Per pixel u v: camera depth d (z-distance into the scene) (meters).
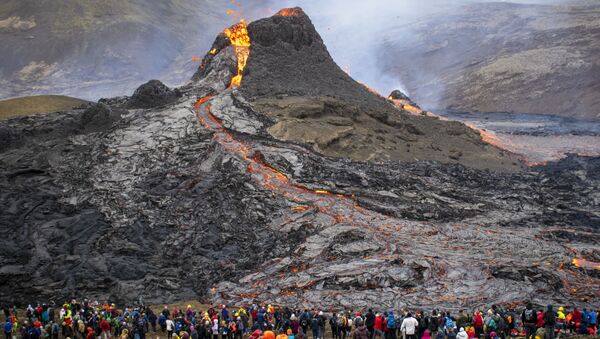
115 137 85.56
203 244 65.12
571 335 38.78
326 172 79.88
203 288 59.22
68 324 45.00
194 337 40.44
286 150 83.44
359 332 34.62
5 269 60.81
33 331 41.41
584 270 59.00
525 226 73.31
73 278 60.47
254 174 77.31
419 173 86.44
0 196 70.44
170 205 71.00
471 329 35.03
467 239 67.25
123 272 61.00
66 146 84.06
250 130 89.38
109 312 46.78
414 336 37.78
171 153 82.06
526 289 54.91
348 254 62.19
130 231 66.56
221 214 69.56
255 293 56.50
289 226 67.50
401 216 72.38
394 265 59.00
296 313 44.75
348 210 71.81
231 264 62.38
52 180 76.25
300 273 59.22
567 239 69.06
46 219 68.44
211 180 74.75
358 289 56.06
